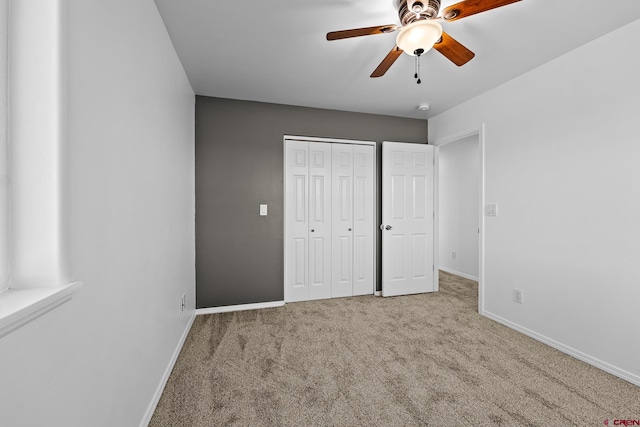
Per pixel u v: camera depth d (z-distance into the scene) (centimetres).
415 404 156
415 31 151
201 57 218
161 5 161
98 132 96
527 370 189
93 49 93
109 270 104
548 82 226
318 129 333
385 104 321
